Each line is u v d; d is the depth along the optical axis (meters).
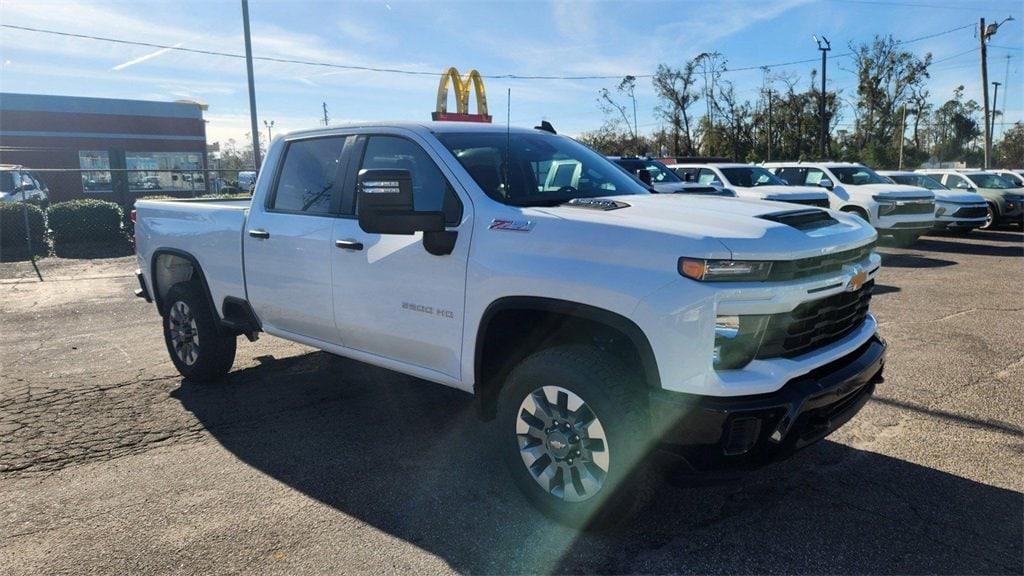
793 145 53.19
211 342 5.39
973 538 3.20
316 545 3.21
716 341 2.86
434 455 4.21
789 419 2.88
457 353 3.66
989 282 10.03
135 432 4.60
